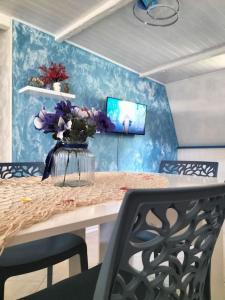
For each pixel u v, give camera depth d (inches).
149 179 57.1
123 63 142.0
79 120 45.9
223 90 152.3
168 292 23.6
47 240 44.8
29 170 68.7
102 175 64.4
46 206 29.2
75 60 121.2
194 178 62.4
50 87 106.0
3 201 31.8
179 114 182.4
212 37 110.4
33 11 96.7
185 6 88.0
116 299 20.4
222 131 170.4
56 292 29.1
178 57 132.8
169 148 186.7
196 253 25.5
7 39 100.5
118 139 144.6
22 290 66.2
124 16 96.8
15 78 100.1
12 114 99.1
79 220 25.0
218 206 25.4
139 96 157.2
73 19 101.1
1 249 19.4
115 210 29.0
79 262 49.6
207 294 31.9
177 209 21.1
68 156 46.9
